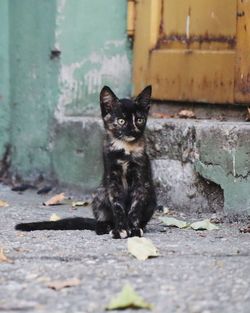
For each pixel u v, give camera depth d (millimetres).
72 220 9617
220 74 11094
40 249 8367
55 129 12734
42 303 6406
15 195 12578
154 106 12289
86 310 6227
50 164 12953
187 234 9273
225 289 6727
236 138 9938
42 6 12883
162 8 12047
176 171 10742
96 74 12750
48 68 12867
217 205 10328
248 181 9875
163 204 10930
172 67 11797
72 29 12609
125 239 8984
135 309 6227
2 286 6906
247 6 10484
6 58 13695
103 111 9656
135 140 9430
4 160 13875
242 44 10594
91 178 12062
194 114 11648
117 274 7238
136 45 12516
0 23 13656
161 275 7188
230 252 8188
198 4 11469
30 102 13305
